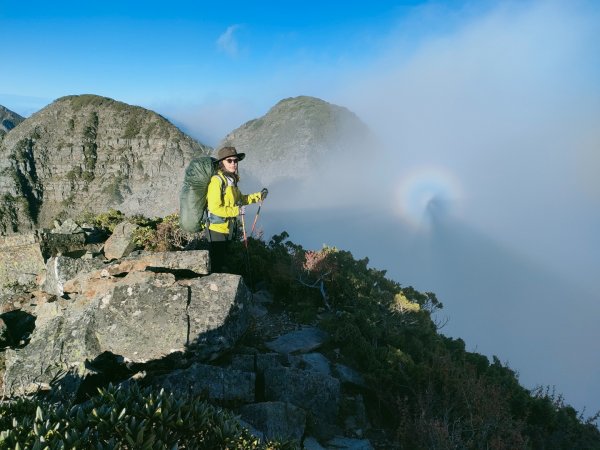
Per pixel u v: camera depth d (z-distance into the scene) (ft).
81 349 21.49
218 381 20.58
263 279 35.70
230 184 22.95
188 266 26.03
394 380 25.48
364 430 22.56
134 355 21.75
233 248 34.71
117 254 37.40
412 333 35.29
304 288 35.19
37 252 38.78
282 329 29.71
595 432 36.37
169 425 11.65
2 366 23.18
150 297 23.53
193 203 22.91
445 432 21.29
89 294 25.72
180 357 21.86
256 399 21.98
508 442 22.77
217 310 23.53
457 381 25.44
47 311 27.66
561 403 35.40
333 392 22.84
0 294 36.37
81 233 42.63
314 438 20.53
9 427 11.94
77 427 11.30
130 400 12.26
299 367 24.76
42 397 19.79
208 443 12.00
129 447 10.75
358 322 30.63
